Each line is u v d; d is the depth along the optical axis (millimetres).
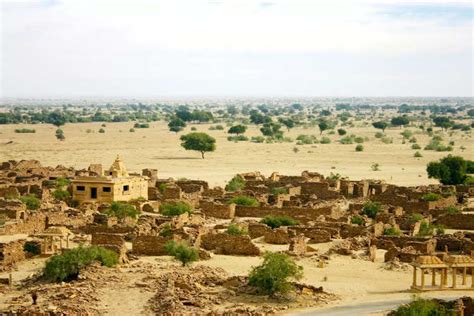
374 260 105562
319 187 174125
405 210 151625
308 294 86000
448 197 160375
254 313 76312
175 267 97062
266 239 117750
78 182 152750
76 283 88062
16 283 91375
